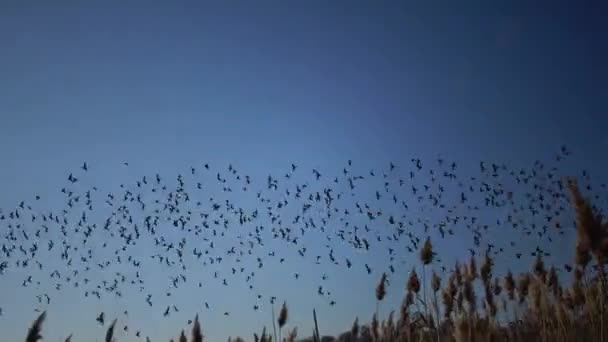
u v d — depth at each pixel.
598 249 8.31
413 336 15.73
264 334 14.94
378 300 17.77
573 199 8.57
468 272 15.00
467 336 7.73
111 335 9.80
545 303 14.23
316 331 13.28
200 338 12.98
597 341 11.67
